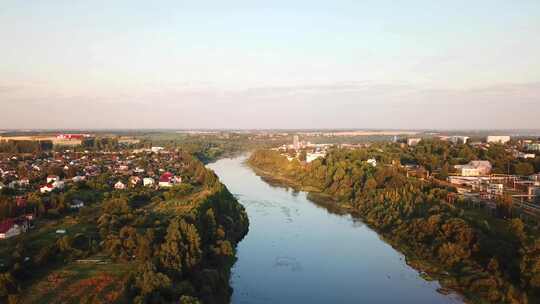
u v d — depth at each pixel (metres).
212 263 119.69
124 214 151.38
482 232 129.12
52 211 154.25
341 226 175.12
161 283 93.00
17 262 106.75
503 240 122.94
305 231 167.75
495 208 153.12
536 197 174.62
